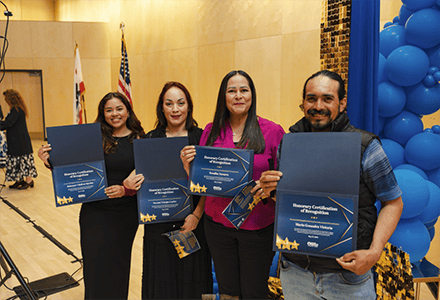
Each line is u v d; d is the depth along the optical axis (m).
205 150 1.72
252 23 5.41
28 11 11.08
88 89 10.14
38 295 2.63
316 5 4.42
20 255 3.34
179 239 1.98
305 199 1.30
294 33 4.76
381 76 2.33
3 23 9.66
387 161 1.25
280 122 5.11
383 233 1.25
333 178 1.27
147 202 1.92
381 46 2.39
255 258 1.69
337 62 2.14
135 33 8.59
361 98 2.03
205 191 1.70
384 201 1.30
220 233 1.74
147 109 8.49
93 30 9.98
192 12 6.66
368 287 1.33
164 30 7.52
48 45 9.95
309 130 1.43
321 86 1.30
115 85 9.95
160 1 7.54
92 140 2.00
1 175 6.71
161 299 2.06
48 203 5.02
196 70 6.75
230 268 1.78
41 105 10.19
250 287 1.72
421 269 2.22
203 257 2.06
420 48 2.24
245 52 5.59
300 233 1.31
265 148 1.72
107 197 2.02
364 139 1.28
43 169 7.30
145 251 2.09
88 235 2.05
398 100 2.26
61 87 10.12
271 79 5.18
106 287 2.07
